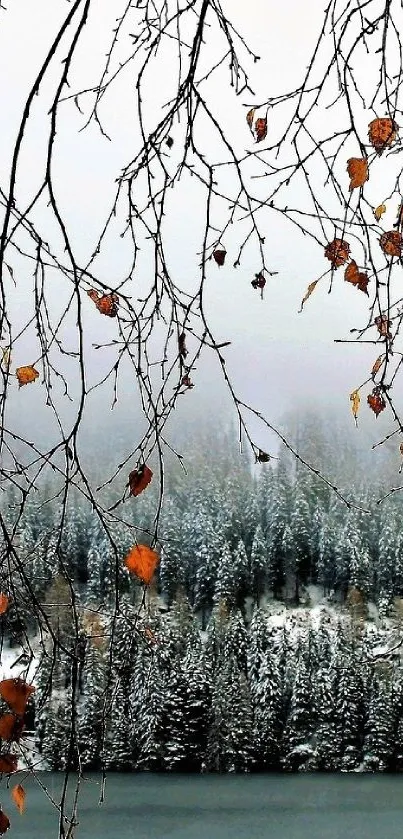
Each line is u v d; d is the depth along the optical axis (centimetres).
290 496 4962
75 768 167
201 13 179
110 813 2395
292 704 3119
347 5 199
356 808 2528
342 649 3119
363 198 203
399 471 259
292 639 3978
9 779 167
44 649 169
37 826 2042
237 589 4125
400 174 222
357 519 4334
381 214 212
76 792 165
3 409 184
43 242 173
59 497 181
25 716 164
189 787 2769
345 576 4312
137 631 171
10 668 169
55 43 153
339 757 2966
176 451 187
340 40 198
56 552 173
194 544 3944
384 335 225
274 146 201
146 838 2125
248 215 201
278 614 4338
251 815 2412
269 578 4559
